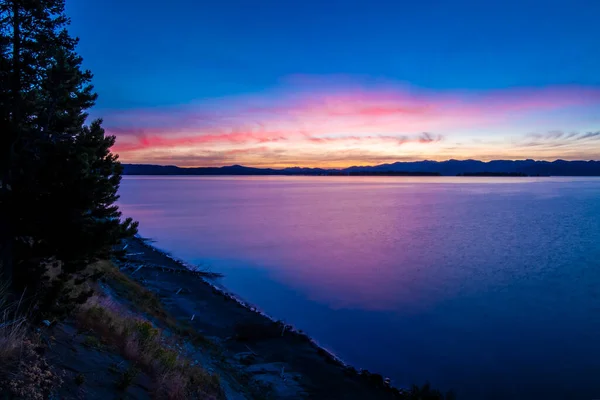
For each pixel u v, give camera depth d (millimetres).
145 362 7559
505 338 22656
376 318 25625
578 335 23234
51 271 8742
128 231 7578
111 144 7957
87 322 7727
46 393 4691
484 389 16891
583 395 16516
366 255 47250
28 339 5359
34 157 6641
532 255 46719
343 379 15281
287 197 174000
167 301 22109
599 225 73125
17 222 6387
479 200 147875
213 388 8859
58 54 6340
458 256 46406
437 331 23562
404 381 17109
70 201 6438
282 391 13070
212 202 141500
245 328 19422
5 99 6355
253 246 53219
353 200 152500
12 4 6609
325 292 31562
